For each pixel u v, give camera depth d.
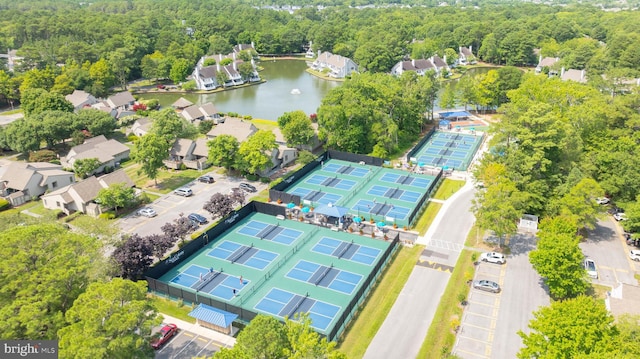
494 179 89.00
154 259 79.19
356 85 127.75
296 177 109.38
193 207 96.75
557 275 63.66
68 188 96.94
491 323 62.28
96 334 46.88
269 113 169.88
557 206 82.69
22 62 193.25
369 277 69.31
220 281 72.88
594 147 101.19
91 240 59.31
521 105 99.56
